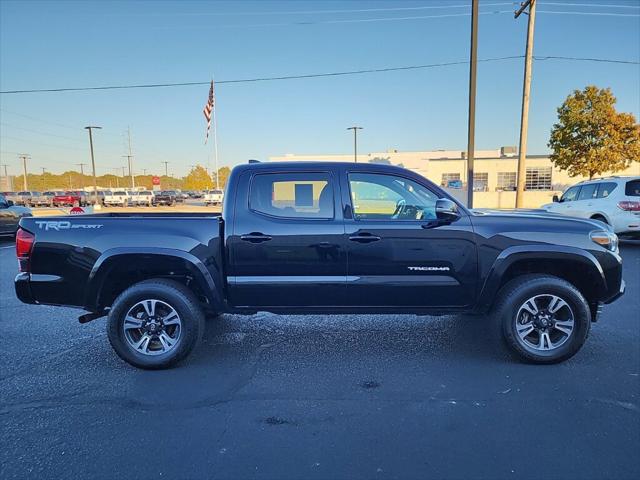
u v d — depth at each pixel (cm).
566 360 430
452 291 424
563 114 2867
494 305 432
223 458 283
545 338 423
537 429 312
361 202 429
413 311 434
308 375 409
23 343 502
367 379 399
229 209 429
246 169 437
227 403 356
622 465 271
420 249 420
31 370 425
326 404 353
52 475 266
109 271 426
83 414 340
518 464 273
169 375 411
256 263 424
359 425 321
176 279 455
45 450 292
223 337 515
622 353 451
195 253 420
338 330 538
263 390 379
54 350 479
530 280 420
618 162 2816
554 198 1325
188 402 358
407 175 434
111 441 303
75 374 415
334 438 304
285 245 421
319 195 429
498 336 430
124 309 418
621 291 434
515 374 405
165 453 288
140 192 6184
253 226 423
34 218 429
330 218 425
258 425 322
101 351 475
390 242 419
